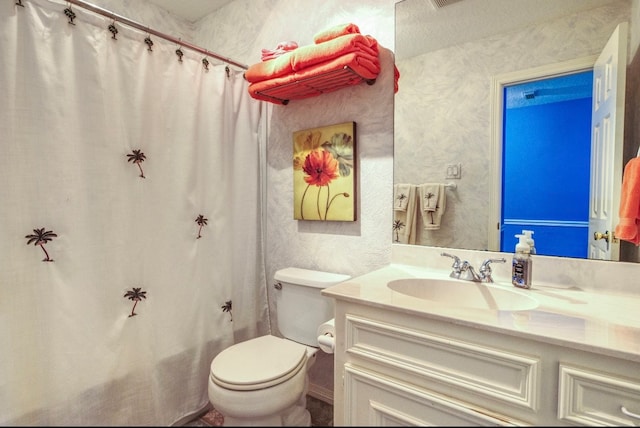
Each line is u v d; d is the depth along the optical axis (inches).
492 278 49.6
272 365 50.3
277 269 75.9
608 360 27.5
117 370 52.7
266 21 74.0
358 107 61.4
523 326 31.0
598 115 42.4
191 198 62.7
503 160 49.1
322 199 66.0
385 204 59.5
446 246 53.9
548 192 46.0
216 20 84.0
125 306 53.7
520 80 47.3
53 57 45.8
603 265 42.5
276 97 67.1
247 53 78.0
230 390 45.9
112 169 51.9
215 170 66.4
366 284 45.9
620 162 41.3
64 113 46.9
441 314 34.0
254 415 45.4
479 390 32.1
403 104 56.8
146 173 56.2
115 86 52.0
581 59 43.2
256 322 75.4
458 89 52.1
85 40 48.7
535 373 29.8
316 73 53.7
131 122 54.1
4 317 42.6
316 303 60.1
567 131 44.4
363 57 52.1
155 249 57.7
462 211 52.6
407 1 55.6
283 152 73.3
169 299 59.7
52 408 46.3
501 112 48.9
